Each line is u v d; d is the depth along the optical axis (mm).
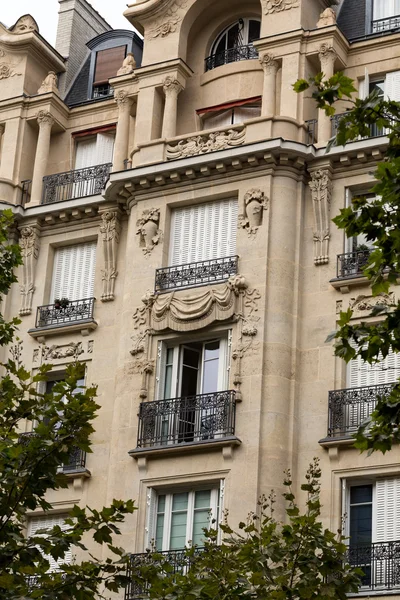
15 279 48781
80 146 64062
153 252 58094
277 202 56719
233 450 53312
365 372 53844
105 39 67438
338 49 59219
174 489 54281
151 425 55062
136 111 62094
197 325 55688
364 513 51781
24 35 65500
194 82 61844
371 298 54656
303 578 42062
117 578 40562
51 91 63812
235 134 57969
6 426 42406
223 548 43781
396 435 36969
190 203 58469
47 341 59562
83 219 61219
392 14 60781
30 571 39312
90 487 56000
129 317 57312
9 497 40469
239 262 56312
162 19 62375
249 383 54125
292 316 55188
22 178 63188
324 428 53219
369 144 56156
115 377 57438
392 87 58656
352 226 38344
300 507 52250
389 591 49719
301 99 58219
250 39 61969
